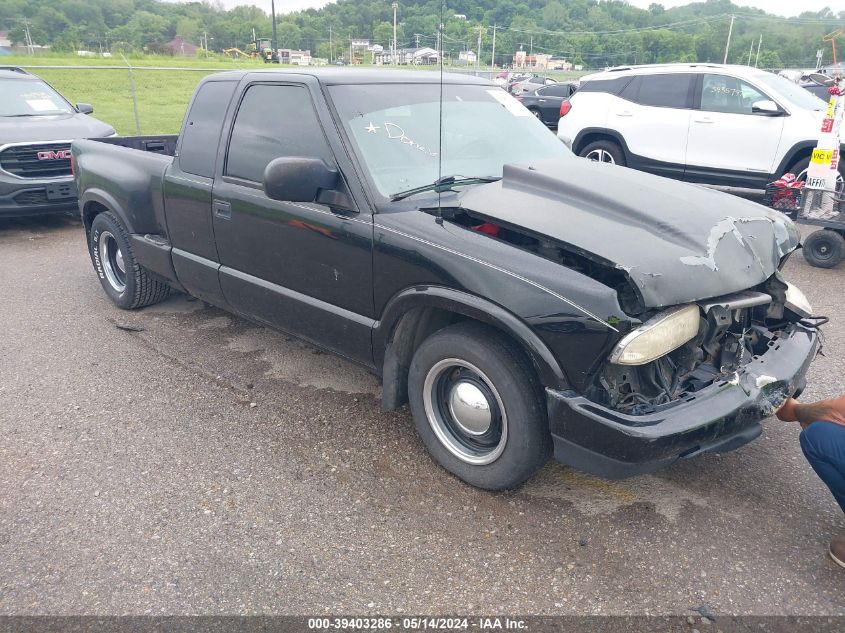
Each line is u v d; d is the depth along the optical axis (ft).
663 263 8.96
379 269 10.88
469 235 10.05
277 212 12.37
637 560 9.23
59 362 15.33
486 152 12.91
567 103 35.91
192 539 9.65
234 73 14.15
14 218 30.60
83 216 18.84
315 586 8.80
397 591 8.72
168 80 86.53
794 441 12.13
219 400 13.60
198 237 14.74
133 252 17.03
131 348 16.06
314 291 12.31
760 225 10.51
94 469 11.31
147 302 18.21
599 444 8.86
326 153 11.66
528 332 9.14
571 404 8.96
